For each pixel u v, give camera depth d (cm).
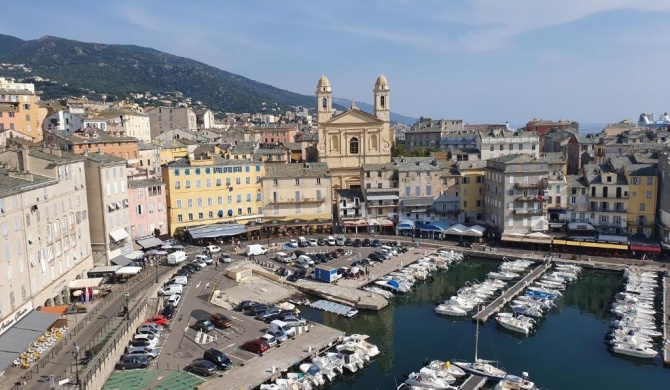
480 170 15162
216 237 14112
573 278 11081
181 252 11981
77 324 8025
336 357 7438
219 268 11694
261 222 14962
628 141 19712
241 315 8994
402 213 15150
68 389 5856
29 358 6750
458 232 14012
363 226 15138
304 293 10544
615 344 7906
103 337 7419
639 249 12081
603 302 10112
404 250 13325
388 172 15350
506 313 9275
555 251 12875
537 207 13550
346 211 15338
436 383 6794
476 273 12000
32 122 18788
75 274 9788
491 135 19475
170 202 13938
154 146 18762
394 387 6975
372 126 17825
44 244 8500
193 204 14225
